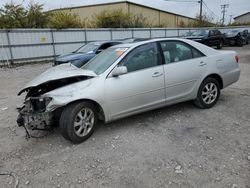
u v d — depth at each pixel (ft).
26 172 9.82
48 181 9.18
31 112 11.89
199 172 9.23
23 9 61.67
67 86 11.94
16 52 51.31
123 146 11.51
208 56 15.51
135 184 8.75
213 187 8.35
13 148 11.86
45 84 12.60
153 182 8.80
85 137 12.13
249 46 76.33
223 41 68.90
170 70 13.91
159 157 10.41
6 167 10.23
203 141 11.61
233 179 8.71
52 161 10.54
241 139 11.63
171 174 9.21
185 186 8.49
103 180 9.08
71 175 9.48
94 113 12.37
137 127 13.52
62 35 58.65
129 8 102.83
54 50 57.77
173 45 14.47
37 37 54.24
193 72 14.71
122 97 12.55
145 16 108.17
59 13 70.03
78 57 32.17
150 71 13.25
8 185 9.03
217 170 9.29
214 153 10.50
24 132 13.64
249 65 34.94
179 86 14.34
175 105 16.74
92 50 34.83
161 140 11.91
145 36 80.64
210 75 15.57
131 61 13.00
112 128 13.52
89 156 10.79
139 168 9.71
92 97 11.74
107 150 11.22
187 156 10.37
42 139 12.67
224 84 16.37
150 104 13.55
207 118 14.33
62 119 11.56
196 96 15.28
